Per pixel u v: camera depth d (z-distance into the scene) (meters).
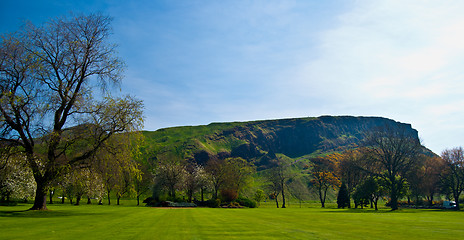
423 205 91.62
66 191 66.00
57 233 16.58
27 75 30.48
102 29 35.25
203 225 22.61
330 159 128.00
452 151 80.75
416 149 70.44
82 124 32.16
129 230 18.44
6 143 30.36
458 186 77.50
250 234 17.33
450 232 19.31
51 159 30.61
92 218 27.80
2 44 29.70
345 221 28.80
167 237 15.56
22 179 56.34
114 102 33.28
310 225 23.84
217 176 105.62
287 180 167.50
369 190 74.25
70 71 33.19
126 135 33.12
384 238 16.16
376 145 75.12
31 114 30.08
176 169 96.06
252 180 124.81
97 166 32.16
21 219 25.09
